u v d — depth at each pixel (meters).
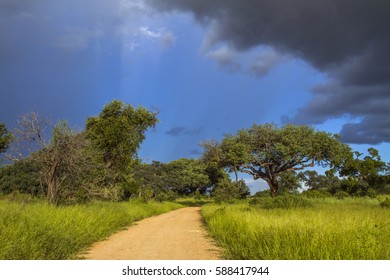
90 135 33.84
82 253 10.26
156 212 33.12
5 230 8.43
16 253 8.02
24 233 8.84
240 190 63.78
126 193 37.62
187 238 14.12
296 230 9.16
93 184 24.77
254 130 59.75
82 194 23.42
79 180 23.94
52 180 22.08
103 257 9.73
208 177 95.12
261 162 58.72
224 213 20.34
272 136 58.78
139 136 37.50
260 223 12.11
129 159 36.44
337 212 17.17
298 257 7.56
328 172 63.12
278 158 58.78
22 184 30.08
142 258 9.64
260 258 8.62
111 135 34.84
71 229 11.30
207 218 23.09
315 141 56.47
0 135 35.25
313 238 8.11
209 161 63.53
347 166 61.22
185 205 67.19
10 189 30.34
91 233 12.88
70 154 21.86
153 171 83.38
